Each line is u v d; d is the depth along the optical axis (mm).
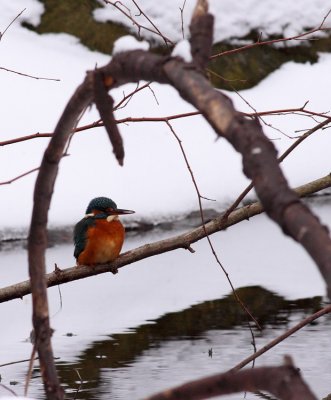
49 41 19203
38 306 2883
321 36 19984
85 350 9320
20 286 6836
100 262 9062
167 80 2080
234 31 19422
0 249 14250
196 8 2242
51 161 2734
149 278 12469
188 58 2201
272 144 1637
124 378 8312
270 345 5914
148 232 15367
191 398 1764
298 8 19953
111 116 2523
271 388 1604
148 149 17156
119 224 9070
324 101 18844
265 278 12125
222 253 13664
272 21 19719
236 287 11734
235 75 19078
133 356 9086
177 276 12477
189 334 9859
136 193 16047
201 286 11898
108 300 11414
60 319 10578
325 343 9258
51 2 19422
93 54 19156
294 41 19828
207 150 17344
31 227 2840
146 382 8195
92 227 8930
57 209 15195
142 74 2205
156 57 2156
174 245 7062
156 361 8883
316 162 17469
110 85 2492
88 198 15648
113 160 16641
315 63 19875
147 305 11094
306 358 8766
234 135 1671
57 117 17234
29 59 18500
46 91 17797
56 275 7219
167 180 16469
